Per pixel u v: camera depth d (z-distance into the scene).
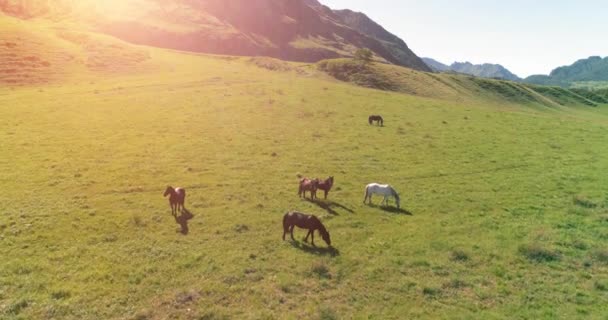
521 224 24.38
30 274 16.62
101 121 43.09
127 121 43.69
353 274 18.03
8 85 57.62
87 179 28.02
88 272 16.98
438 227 23.59
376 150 40.09
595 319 15.09
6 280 16.05
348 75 99.06
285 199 26.84
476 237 22.42
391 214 25.41
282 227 22.61
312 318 14.76
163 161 32.81
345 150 39.41
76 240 19.75
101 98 52.84
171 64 81.69
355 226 23.36
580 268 19.19
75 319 14.12
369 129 48.06
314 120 50.41
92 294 15.52
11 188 25.64
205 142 38.66
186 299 15.53
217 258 18.80
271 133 43.44
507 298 16.59
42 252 18.45
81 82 62.97
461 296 16.69
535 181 33.00
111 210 23.45
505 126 55.19
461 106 70.06
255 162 34.16
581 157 40.72
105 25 153.25
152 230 21.34
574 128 55.78
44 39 78.00
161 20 179.88
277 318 14.70
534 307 15.98
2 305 14.51
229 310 15.03
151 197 25.80
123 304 15.14
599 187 31.41
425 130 49.78
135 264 17.92
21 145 34.44
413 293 16.80
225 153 35.97
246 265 18.28
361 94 71.25
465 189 30.78
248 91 63.25
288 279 17.22
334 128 47.41
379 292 16.73
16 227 20.59
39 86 59.12
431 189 30.42
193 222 22.58
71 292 15.56
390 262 19.25
